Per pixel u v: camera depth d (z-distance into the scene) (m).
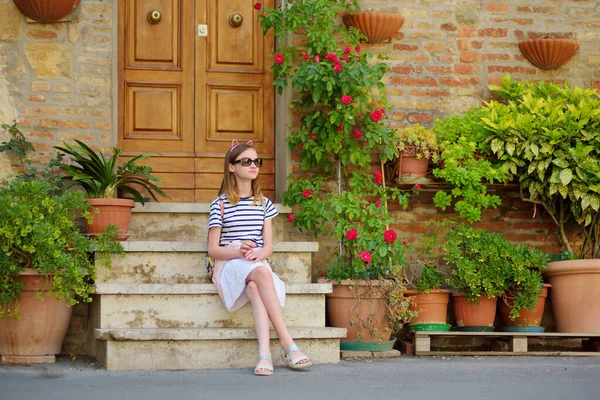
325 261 6.10
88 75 5.86
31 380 4.35
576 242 6.36
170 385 4.16
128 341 4.78
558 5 6.52
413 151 5.96
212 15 6.32
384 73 6.05
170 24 6.26
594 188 5.92
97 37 5.88
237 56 6.35
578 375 4.63
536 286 5.71
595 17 6.56
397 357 5.47
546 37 6.46
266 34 6.25
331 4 6.07
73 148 5.39
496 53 6.43
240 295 4.93
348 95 5.93
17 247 4.99
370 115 5.93
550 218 6.39
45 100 5.78
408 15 6.33
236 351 4.88
